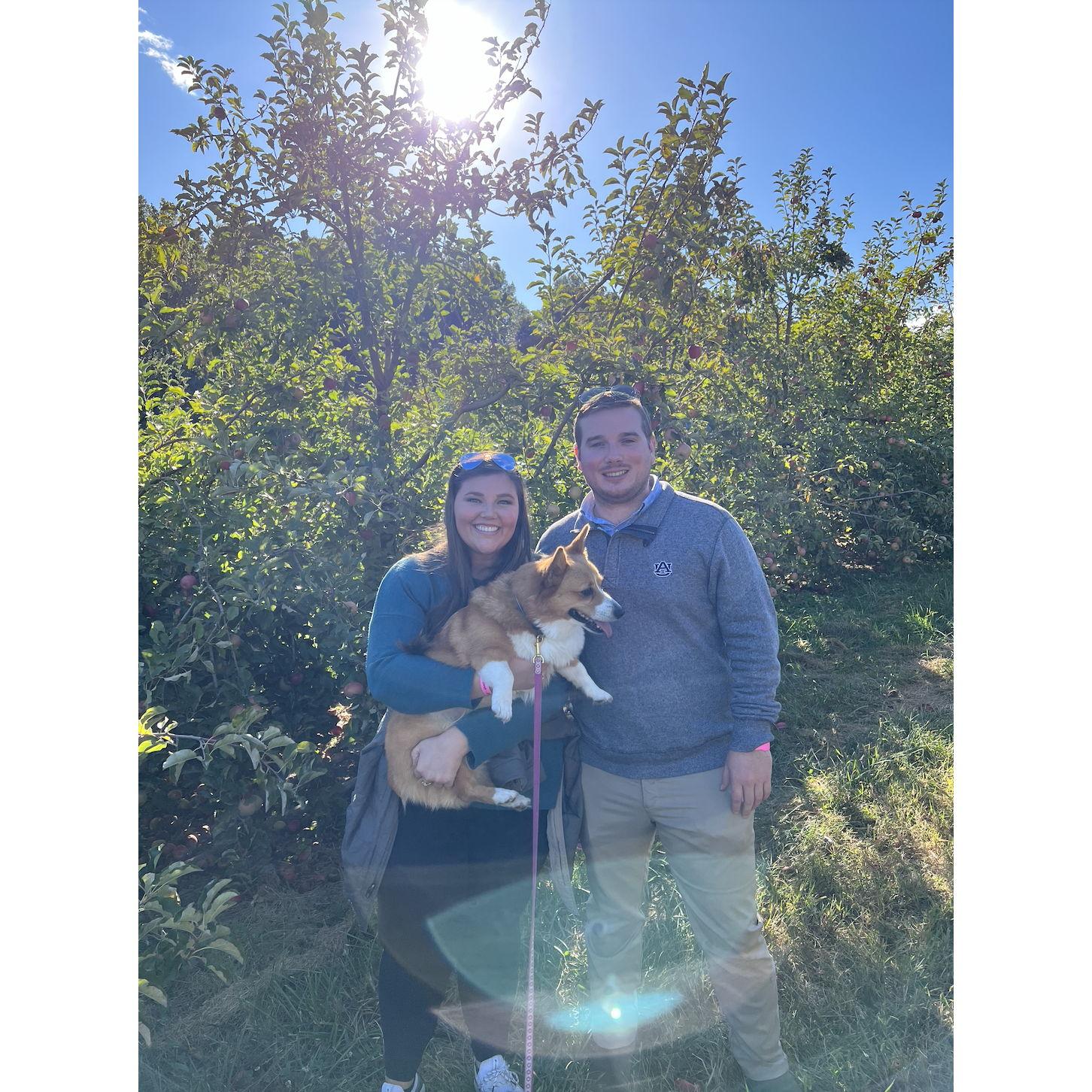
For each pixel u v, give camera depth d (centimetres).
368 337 446
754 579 209
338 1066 249
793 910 311
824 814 382
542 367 413
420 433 434
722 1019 261
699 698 212
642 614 212
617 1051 226
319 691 368
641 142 425
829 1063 245
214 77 388
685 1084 238
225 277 428
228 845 345
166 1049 255
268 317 411
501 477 233
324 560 332
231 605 319
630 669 213
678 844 216
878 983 277
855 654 601
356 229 430
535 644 216
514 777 223
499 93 409
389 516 354
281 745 253
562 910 307
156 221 412
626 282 446
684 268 442
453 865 218
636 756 214
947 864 341
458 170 422
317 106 393
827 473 775
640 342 444
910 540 782
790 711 502
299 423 402
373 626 225
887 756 437
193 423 390
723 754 214
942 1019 258
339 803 356
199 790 342
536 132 429
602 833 223
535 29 396
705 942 220
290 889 332
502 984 221
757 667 206
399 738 225
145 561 324
